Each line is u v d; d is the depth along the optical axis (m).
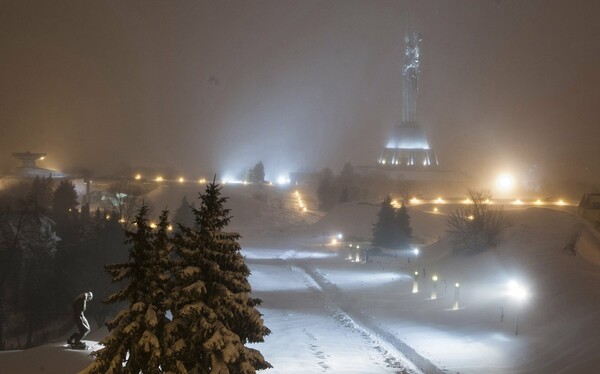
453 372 34.34
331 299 56.59
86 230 96.88
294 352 38.19
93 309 66.88
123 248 75.00
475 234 69.62
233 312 20.86
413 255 82.88
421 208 122.25
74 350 33.03
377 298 56.19
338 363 36.00
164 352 19.80
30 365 29.97
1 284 69.31
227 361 19.59
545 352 37.25
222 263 21.30
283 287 63.25
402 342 40.44
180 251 20.91
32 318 66.88
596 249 72.50
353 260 82.44
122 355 19.81
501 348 39.00
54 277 70.31
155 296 20.09
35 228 80.38
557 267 57.22
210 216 21.23
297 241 107.94
